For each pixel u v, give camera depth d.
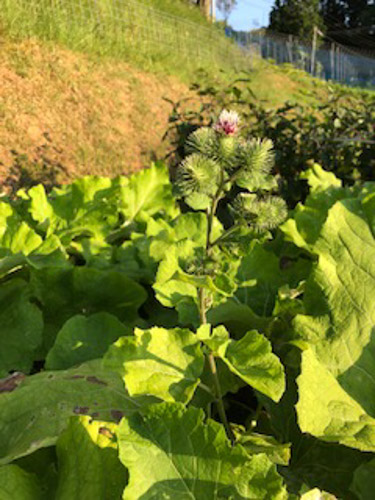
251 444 1.91
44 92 10.00
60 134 9.40
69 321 2.44
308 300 2.31
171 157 10.98
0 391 2.01
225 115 1.81
